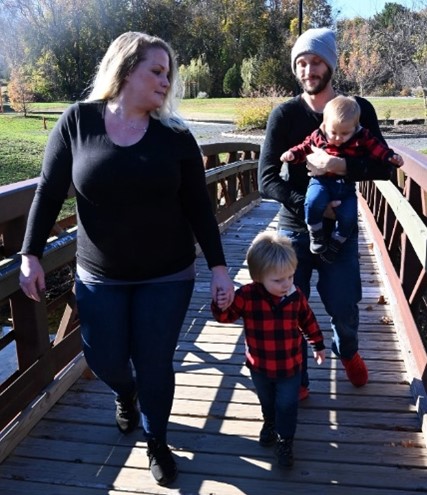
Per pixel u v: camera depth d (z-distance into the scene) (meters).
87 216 2.30
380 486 2.49
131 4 47.66
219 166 8.07
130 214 2.24
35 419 2.95
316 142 2.61
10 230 2.84
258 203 10.55
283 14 52.41
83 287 2.39
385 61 34.06
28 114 31.98
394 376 3.46
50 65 45.41
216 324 4.41
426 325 4.57
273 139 2.75
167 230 2.30
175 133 2.27
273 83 37.94
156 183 2.21
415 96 35.25
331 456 2.70
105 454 2.74
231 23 51.22
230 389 3.36
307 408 3.11
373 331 4.19
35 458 2.71
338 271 2.80
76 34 44.97
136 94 2.19
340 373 3.51
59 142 2.30
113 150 2.20
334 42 2.60
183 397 3.26
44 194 2.35
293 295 2.47
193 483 2.53
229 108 33.62
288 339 2.46
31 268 2.33
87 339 2.43
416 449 2.75
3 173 12.39
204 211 2.39
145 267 2.32
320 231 2.64
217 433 2.90
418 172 3.64
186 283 2.41
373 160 2.55
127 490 2.49
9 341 2.96
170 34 49.56
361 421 2.98
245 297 2.48
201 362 3.73
